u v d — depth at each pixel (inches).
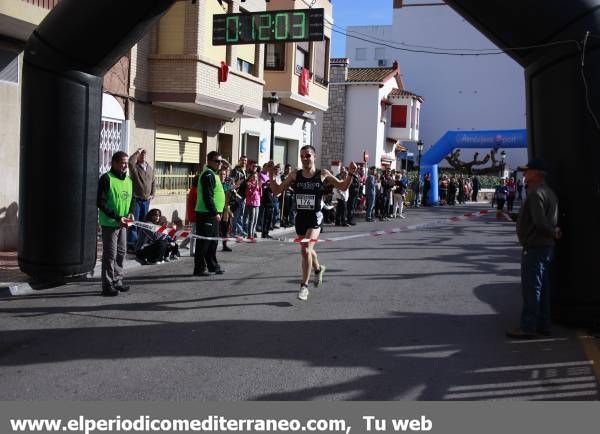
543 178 245.6
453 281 381.4
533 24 256.4
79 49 327.9
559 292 263.7
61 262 342.0
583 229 253.0
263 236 591.2
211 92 604.7
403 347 239.9
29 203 339.9
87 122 343.6
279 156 904.3
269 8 777.6
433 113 2101.4
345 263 447.5
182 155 651.5
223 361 221.6
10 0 377.1
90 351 232.1
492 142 1128.2
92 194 353.4
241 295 330.0
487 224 873.5
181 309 297.7
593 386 199.2
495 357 228.1
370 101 1407.5
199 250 382.9
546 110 261.9
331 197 766.5
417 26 2117.4
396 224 805.9
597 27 248.8
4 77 430.6
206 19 594.6
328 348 237.9
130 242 459.2
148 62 583.2
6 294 325.4
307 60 868.0
